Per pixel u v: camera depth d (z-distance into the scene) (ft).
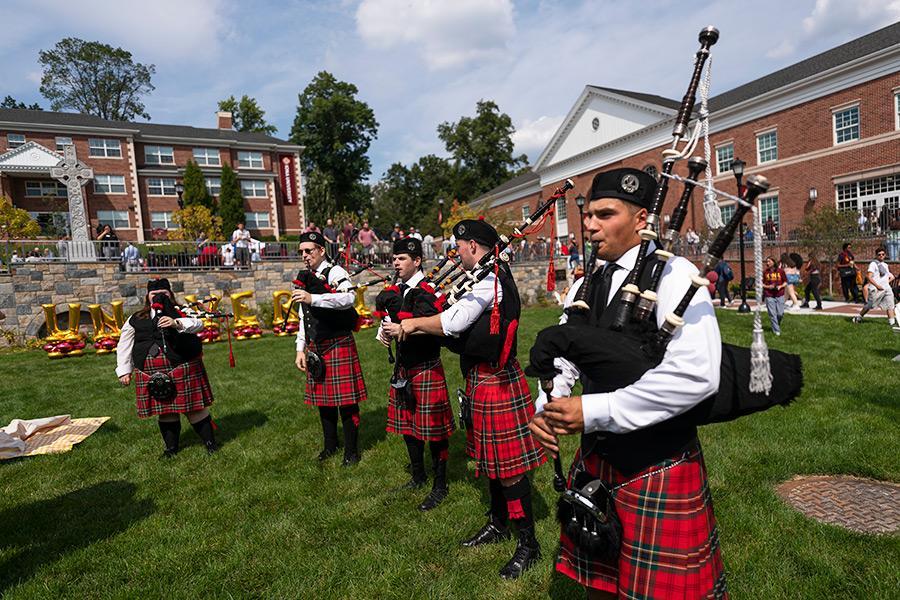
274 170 107.55
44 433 15.53
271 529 9.54
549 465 11.59
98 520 10.16
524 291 60.59
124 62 135.95
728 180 72.64
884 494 9.70
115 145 93.81
